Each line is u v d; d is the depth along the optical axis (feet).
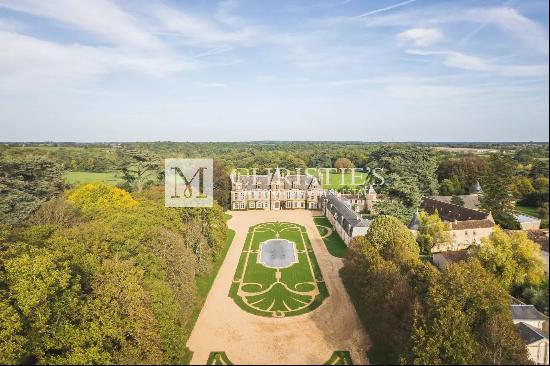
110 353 174.70
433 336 167.02
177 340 196.85
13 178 388.57
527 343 187.01
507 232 273.33
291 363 199.52
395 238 284.61
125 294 181.37
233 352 209.97
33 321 167.84
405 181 462.19
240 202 589.32
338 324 237.66
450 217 425.28
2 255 185.26
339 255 363.15
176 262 238.07
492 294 184.55
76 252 202.80
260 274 318.65
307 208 596.29
